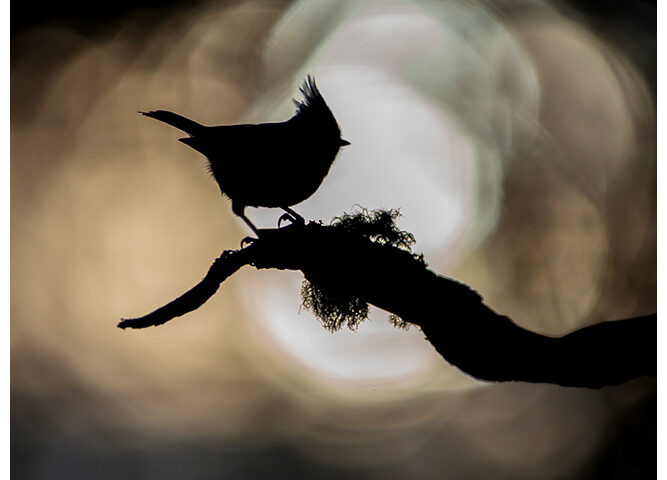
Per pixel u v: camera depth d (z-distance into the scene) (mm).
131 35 20594
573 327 14203
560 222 15133
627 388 11758
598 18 16672
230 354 14266
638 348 3473
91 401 12961
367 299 3854
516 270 14953
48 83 19500
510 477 10703
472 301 3693
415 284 3709
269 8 20297
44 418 12492
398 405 12758
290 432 12164
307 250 3861
